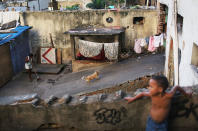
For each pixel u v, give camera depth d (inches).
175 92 134.8
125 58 546.9
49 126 156.6
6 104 151.2
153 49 536.4
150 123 135.3
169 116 144.3
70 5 925.8
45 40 609.9
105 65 519.5
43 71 567.2
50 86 478.0
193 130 147.1
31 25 597.6
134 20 573.3
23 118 154.3
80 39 542.0
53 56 617.0
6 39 502.0
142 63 479.5
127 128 152.3
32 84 503.5
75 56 542.3
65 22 584.4
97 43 518.9
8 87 494.3
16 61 553.3
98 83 418.0
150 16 553.9
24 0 927.7
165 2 418.9
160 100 127.0
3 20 594.2
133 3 845.8
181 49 290.0
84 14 570.9
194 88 149.1
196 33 223.3
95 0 838.5
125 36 578.6
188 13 254.5
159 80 123.7
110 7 718.5
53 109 149.9
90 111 148.6
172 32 330.6
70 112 149.7
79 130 155.4
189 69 243.4
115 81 402.9
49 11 578.9
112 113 148.3
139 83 377.4
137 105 145.3
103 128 153.3
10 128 157.9
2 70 493.0
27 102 151.7
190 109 141.7
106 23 572.7
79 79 470.3
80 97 157.0
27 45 609.3
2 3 878.4
